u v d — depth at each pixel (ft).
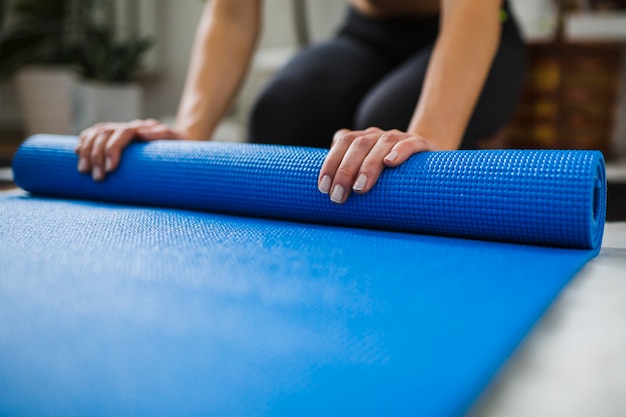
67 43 12.73
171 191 3.49
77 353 1.53
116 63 11.57
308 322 1.73
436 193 2.85
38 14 12.28
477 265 2.33
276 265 2.28
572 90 8.52
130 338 1.62
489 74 4.60
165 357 1.52
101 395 1.36
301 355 1.53
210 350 1.55
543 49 8.47
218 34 4.63
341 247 2.59
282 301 1.89
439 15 5.21
